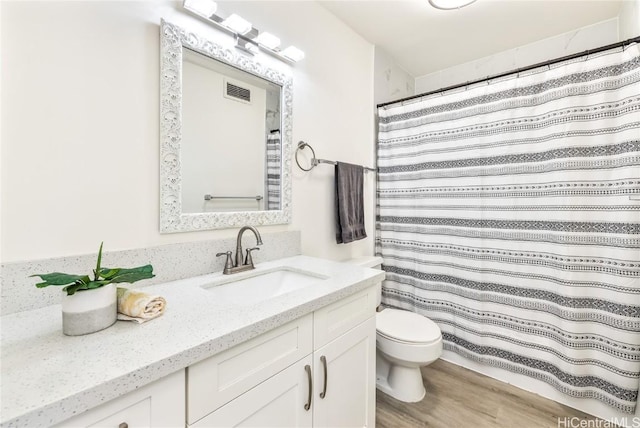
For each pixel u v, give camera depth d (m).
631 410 1.32
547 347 1.58
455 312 1.91
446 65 2.55
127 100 0.98
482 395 1.63
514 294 1.69
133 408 0.56
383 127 2.22
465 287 1.86
